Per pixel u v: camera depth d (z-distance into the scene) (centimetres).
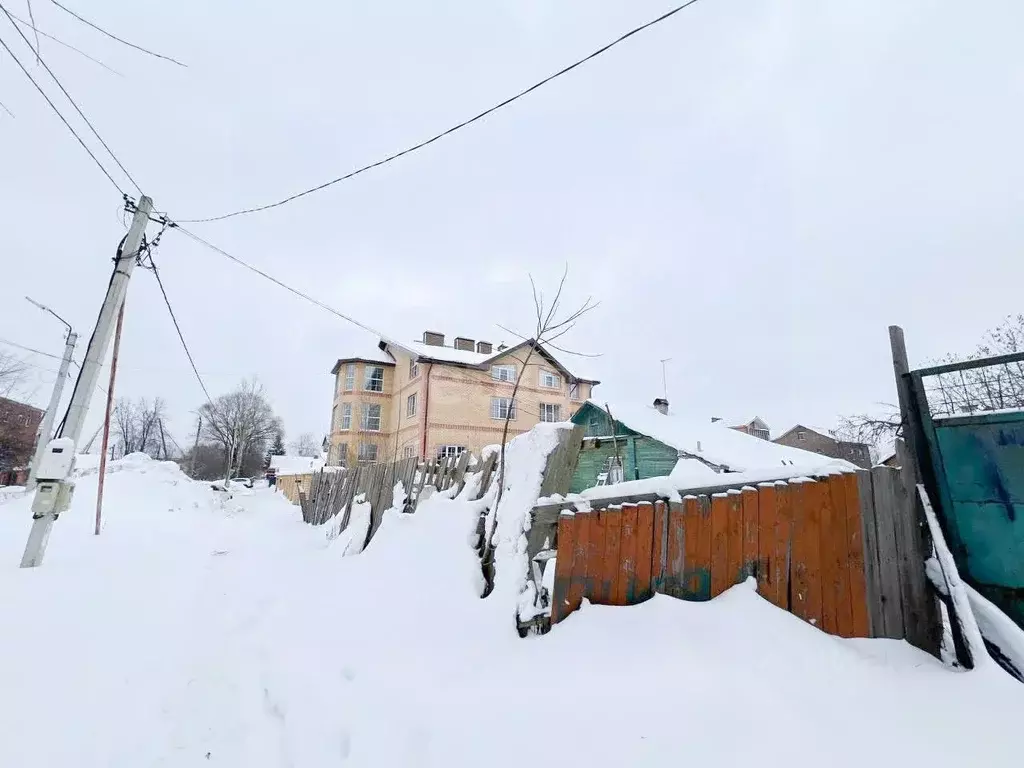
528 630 324
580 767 189
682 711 212
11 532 827
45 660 336
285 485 3328
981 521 281
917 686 225
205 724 279
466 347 3012
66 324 1513
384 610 408
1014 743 182
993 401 294
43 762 236
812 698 216
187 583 584
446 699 253
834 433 1591
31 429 2878
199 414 5159
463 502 528
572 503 352
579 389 3166
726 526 312
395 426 3012
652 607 295
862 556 294
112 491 1495
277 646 375
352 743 238
